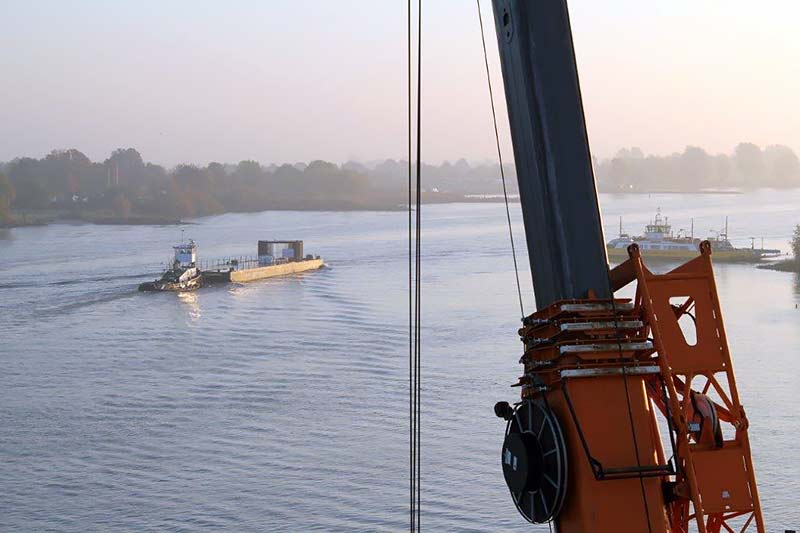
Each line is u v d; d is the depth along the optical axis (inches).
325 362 2009.1
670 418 233.0
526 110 235.8
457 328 2289.6
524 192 241.8
